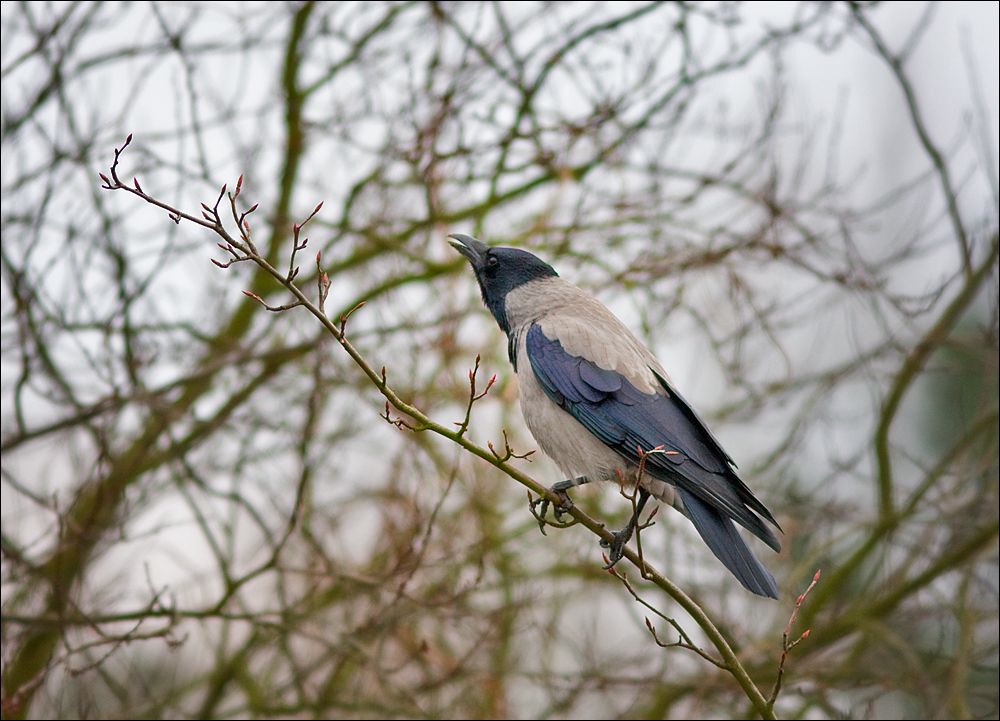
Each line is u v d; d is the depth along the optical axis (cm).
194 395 1350
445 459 1375
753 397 1340
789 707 1292
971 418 1537
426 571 1277
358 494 1310
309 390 1264
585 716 1340
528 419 946
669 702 1291
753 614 1393
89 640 1157
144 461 1250
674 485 868
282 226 1332
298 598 1248
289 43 1324
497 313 1070
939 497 1291
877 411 1313
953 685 1200
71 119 1163
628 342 964
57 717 1128
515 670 1297
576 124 1298
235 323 1422
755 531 826
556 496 741
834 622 1284
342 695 1244
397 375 1356
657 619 1324
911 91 1304
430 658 1275
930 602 1304
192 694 1337
